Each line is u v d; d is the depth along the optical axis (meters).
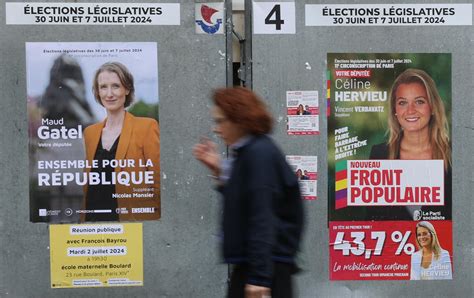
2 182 6.27
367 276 6.49
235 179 3.76
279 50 6.45
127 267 6.36
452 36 6.50
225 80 6.40
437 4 6.48
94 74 6.32
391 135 6.48
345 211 6.47
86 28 6.31
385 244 6.49
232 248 3.76
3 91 6.25
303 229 3.92
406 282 6.50
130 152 6.34
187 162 6.38
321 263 6.46
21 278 6.30
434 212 6.50
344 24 6.45
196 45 6.38
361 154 6.48
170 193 6.38
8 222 6.28
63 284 6.32
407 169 6.50
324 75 6.45
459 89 6.51
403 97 6.48
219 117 3.87
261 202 3.64
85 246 6.33
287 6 6.44
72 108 6.30
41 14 6.27
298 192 3.89
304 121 6.45
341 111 6.47
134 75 6.35
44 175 6.29
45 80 6.29
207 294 6.41
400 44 6.48
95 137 6.33
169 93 6.37
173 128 6.37
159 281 6.38
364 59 6.46
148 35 6.35
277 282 3.80
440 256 6.51
